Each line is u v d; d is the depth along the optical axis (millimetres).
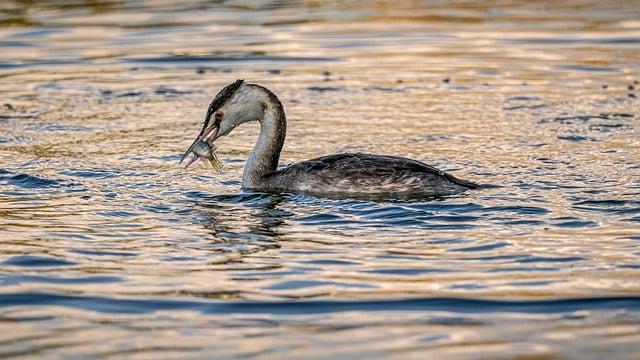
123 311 11414
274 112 16516
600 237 13438
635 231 13656
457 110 21297
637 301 11461
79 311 11422
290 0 33562
